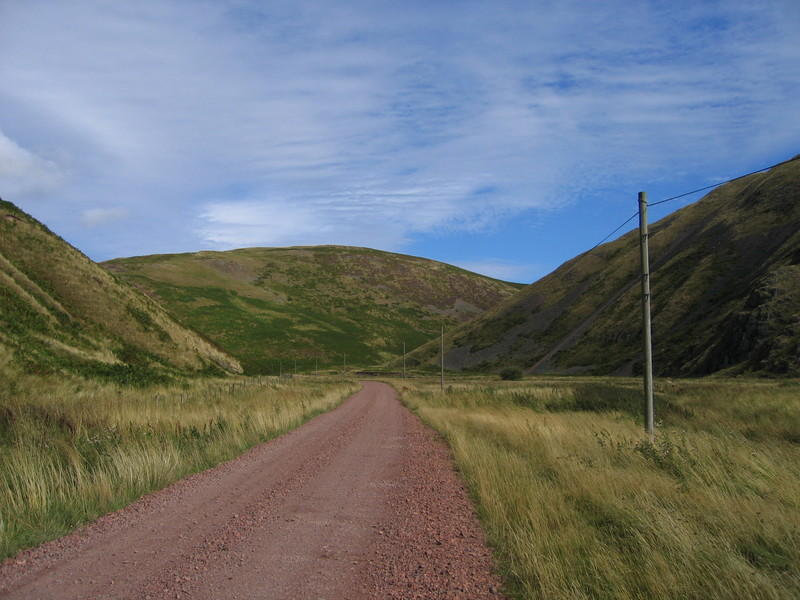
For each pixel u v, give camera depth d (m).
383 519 6.66
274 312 180.25
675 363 69.50
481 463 9.27
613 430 13.05
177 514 6.86
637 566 4.45
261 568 4.86
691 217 116.00
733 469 7.73
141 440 10.56
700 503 6.25
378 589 4.36
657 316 87.06
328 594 4.25
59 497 6.95
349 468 10.43
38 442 9.11
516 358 112.00
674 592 3.93
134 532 6.04
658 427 13.79
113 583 4.46
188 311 162.00
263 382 45.44
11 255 36.03
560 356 99.94
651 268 108.31
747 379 48.19
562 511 6.03
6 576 4.64
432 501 7.64
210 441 12.31
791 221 84.81
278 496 7.93
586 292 122.12
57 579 4.56
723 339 60.06
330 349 161.00
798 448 9.97
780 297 57.16
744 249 87.50
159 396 22.23
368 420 22.17
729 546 4.73
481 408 24.41
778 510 5.76
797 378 44.59
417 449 13.34
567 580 4.28
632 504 6.06
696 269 91.31
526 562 4.67
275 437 15.49
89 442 9.41
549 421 15.58
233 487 8.56
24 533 5.79
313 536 5.89
